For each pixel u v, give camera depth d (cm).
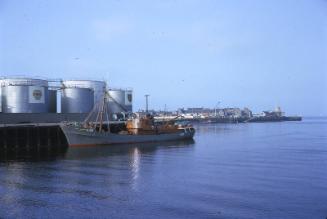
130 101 8712
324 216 2273
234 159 4738
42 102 6638
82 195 2766
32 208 2439
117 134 6475
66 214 2317
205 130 13488
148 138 6969
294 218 2244
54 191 2888
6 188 2981
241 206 2475
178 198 2673
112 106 8250
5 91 6438
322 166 4119
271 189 2942
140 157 4912
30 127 5716
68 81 7700
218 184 3133
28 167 4006
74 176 3488
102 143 6319
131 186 3062
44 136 5934
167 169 3906
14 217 2264
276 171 3775
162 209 2411
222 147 6397
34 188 2986
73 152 5441
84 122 6438
